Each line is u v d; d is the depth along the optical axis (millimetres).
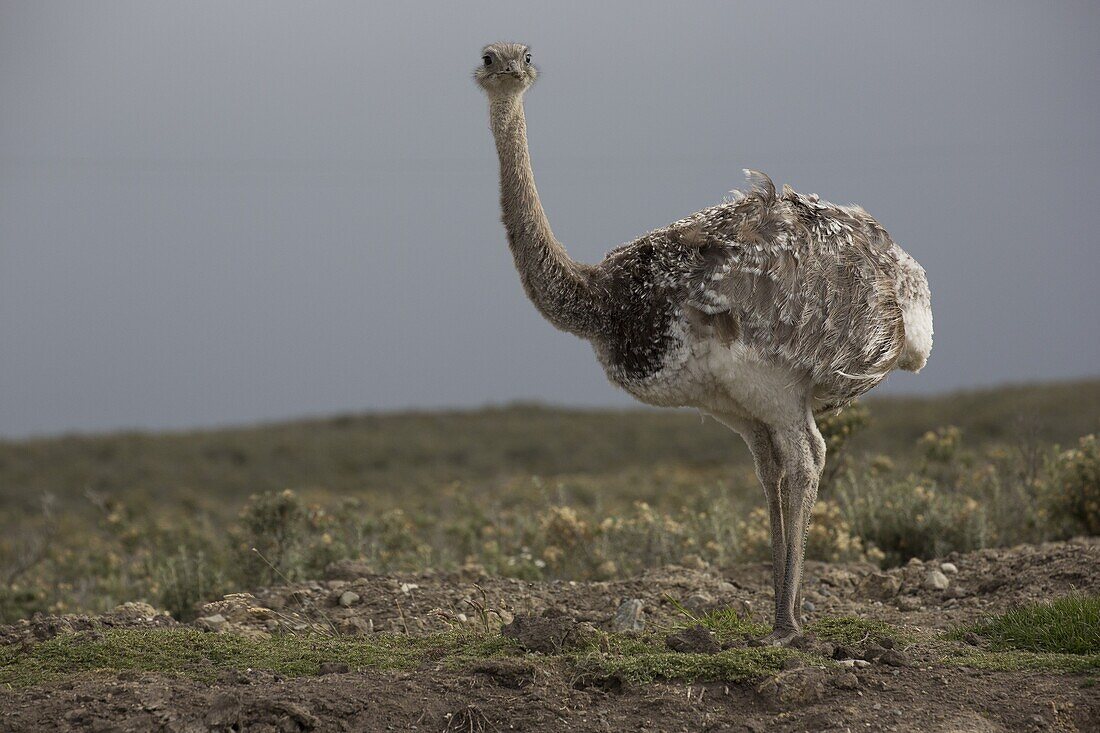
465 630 22750
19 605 35375
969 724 16828
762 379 21188
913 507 35344
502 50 23375
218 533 49938
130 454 111312
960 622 23766
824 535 32188
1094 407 94000
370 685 18141
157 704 17312
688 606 25391
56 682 18719
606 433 114500
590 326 22797
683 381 21625
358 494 73062
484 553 36344
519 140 23516
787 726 17047
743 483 51875
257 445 115625
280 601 26562
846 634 21312
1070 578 25547
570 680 18375
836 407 23047
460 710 17422
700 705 17625
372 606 26016
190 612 32469
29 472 102125
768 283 21062
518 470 95625
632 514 42344
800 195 22766
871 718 17047
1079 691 17906
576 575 33562
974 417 94375
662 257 21844
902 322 22188
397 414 138500
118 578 38500
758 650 19062
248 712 16906
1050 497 35250
